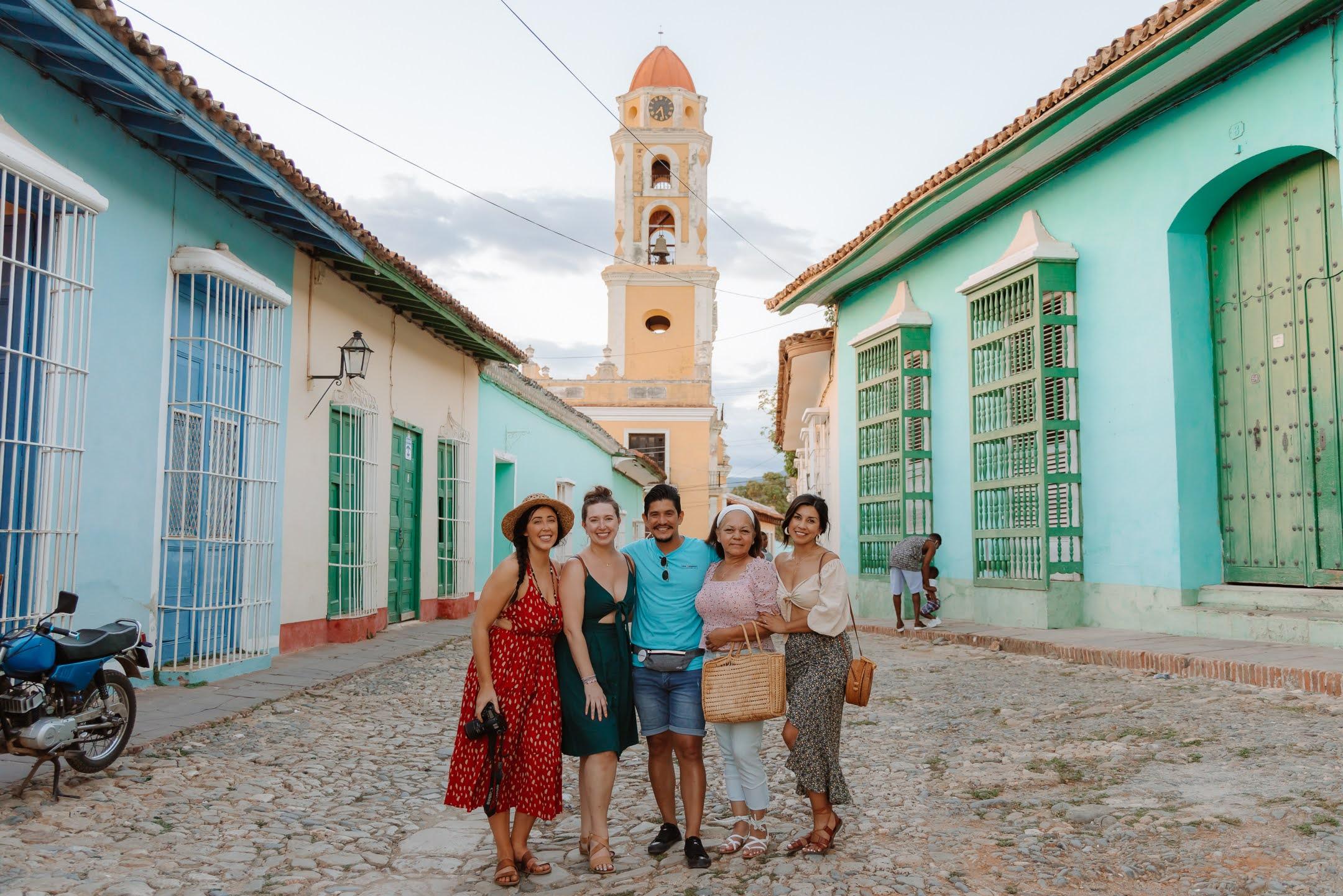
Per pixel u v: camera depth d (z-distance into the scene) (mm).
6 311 6340
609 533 4328
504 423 18312
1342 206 7500
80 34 5863
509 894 3926
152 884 3822
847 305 15836
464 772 4051
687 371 37750
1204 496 9125
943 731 6316
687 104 38188
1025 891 3611
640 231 37719
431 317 13328
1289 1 7484
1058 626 10266
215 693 7512
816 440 19812
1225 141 8531
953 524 12719
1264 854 3693
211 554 8383
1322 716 5605
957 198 11594
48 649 4789
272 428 9242
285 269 9695
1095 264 10148
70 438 6480
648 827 4770
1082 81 8938
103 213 6910
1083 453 10281
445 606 14539
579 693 4207
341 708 7488
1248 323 8844
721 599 4188
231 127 7445
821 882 3785
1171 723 5801
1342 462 7922
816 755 4109
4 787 4887
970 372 11867
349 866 4250
